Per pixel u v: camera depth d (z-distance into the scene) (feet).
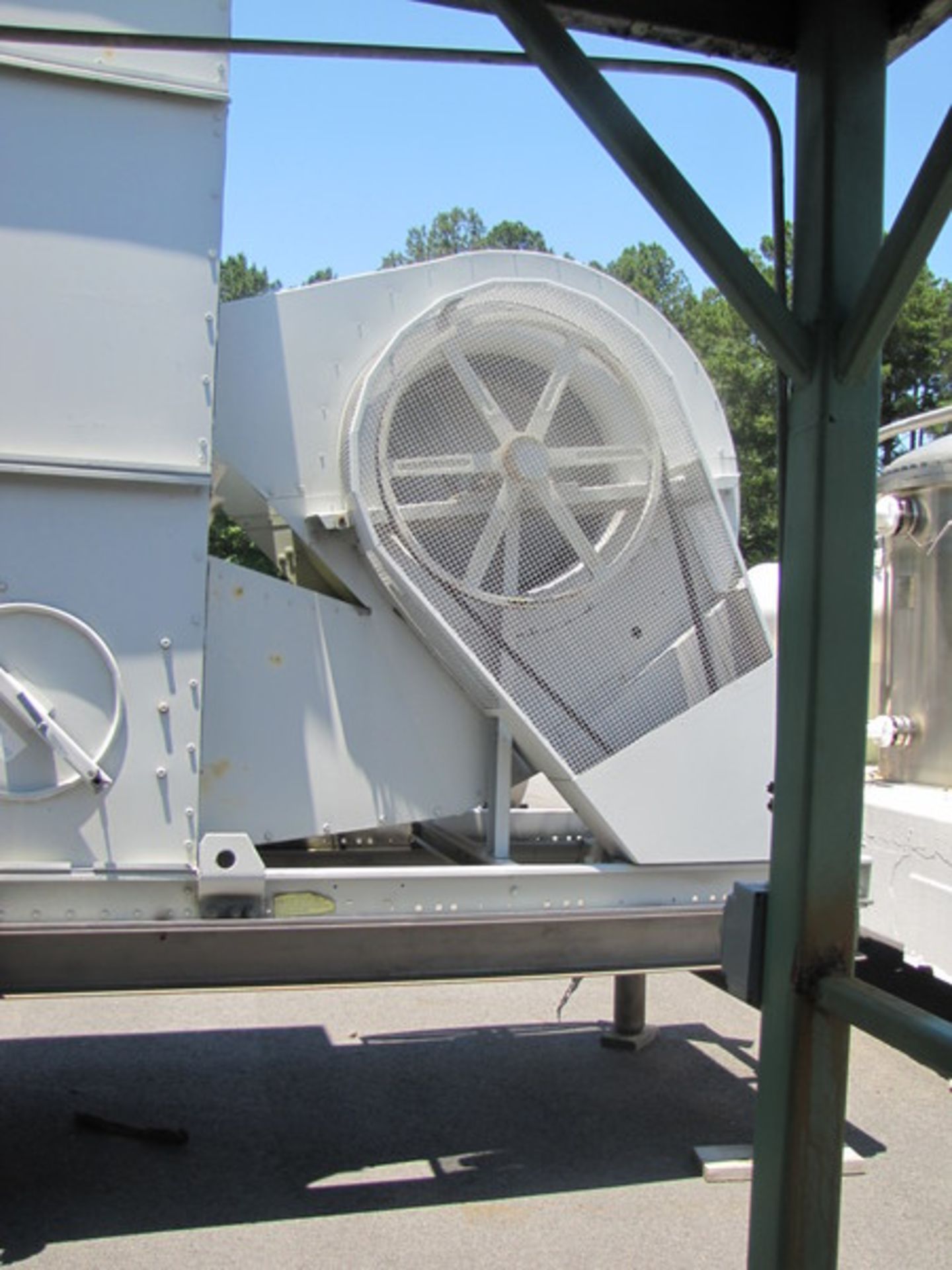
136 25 10.81
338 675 12.04
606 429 12.67
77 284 10.68
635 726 12.48
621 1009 16.74
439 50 6.84
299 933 11.10
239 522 13.99
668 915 12.09
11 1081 15.06
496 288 12.19
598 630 12.48
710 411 13.42
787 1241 5.63
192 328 10.96
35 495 10.61
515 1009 18.51
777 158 6.86
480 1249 11.00
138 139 10.85
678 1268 10.74
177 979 10.81
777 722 5.82
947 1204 12.19
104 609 10.74
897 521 17.60
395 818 12.22
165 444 10.86
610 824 12.11
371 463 11.80
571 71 5.06
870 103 5.57
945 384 88.79
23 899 10.54
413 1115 14.20
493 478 12.21
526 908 11.81
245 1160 12.87
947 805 16.38
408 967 11.44
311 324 12.14
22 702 10.43
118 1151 13.01
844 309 5.44
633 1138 13.61
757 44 6.48
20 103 10.55
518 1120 14.07
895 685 18.40
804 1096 5.59
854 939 5.62
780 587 5.82
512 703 11.91
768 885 5.94
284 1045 16.67
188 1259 10.68
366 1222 11.48
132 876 10.73
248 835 11.21
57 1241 10.96
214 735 11.50
